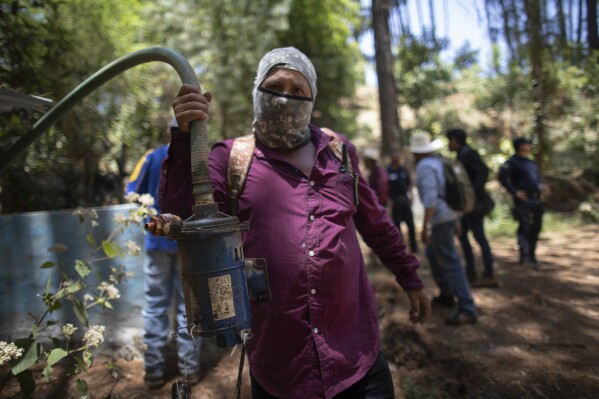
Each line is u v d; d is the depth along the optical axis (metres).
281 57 1.70
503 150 11.19
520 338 3.81
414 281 1.99
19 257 3.12
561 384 3.09
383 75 11.11
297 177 1.67
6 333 3.10
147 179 3.12
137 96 4.83
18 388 2.75
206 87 8.85
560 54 11.15
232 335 1.34
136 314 3.36
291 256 1.59
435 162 4.21
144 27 7.31
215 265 1.32
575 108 10.52
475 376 3.20
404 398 2.88
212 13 8.77
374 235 1.99
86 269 2.22
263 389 1.63
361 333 1.72
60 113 1.94
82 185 4.46
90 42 3.58
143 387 3.01
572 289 5.11
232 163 1.67
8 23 2.67
